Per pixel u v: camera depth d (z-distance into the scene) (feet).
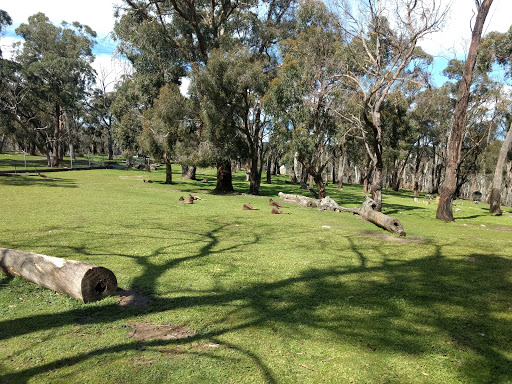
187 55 84.07
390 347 12.16
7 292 15.99
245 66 69.51
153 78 87.56
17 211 39.50
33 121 184.24
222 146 74.13
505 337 13.14
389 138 115.55
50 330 12.67
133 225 34.53
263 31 89.66
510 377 10.48
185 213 45.70
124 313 14.43
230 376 10.14
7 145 297.53
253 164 87.35
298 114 69.21
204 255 24.32
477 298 17.31
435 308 15.92
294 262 23.52
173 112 76.23
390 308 15.80
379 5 59.47
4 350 11.25
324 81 70.38
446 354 11.80
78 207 44.98
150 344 11.91
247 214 47.62
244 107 75.51
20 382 9.59
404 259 25.66
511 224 57.21
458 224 53.11
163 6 84.17
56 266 15.90
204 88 69.46
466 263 24.79
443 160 159.84
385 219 40.60
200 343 12.10
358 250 28.35
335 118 82.58
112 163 201.87
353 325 13.89
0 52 131.23
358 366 10.87
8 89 157.69
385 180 220.43
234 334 12.83
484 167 158.10
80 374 10.02
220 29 91.76
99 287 15.69
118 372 10.16
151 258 22.85
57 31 169.37
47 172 122.11
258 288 18.03
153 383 9.68
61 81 163.02
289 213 51.52
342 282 19.57
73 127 196.95
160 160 98.17
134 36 83.25
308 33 78.28
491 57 107.96
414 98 128.06
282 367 10.70
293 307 15.60
